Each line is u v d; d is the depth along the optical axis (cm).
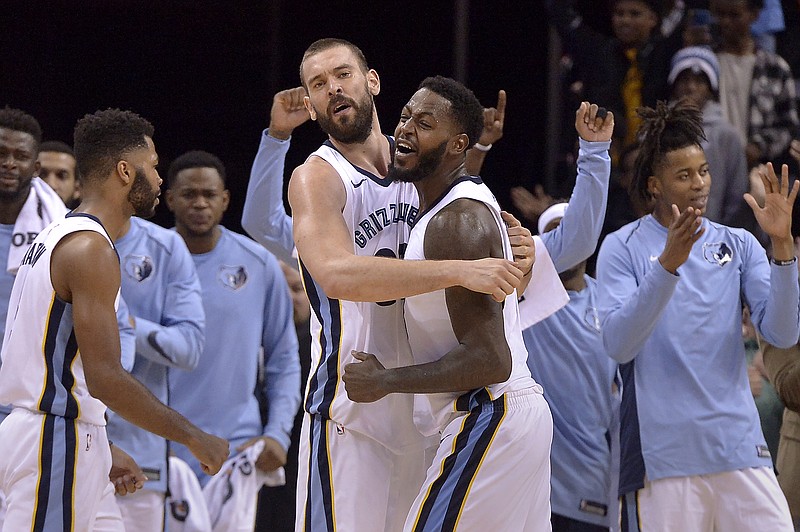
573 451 1797
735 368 1588
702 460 1545
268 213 1672
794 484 1695
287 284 2162
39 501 1326
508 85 2811
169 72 2878
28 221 1717
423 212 1259
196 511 1836
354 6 2861
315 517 1315
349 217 1309
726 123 2300
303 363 2177
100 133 1390
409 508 1352
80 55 2850
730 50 2466
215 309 1944
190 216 1959
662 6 2428
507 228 1345
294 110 1641
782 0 2631
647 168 1675
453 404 1230
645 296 1519
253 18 2870
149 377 1786
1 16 2800
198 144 2886
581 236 1678
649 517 1576
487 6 2809
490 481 1191
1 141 1700
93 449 1369
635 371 1596
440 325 1224
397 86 2856
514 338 1260
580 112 1664
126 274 1797
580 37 2480
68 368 1345
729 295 1606
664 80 2408
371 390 1180
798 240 1858
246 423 1948
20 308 1357
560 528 1809
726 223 2277
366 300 1171
